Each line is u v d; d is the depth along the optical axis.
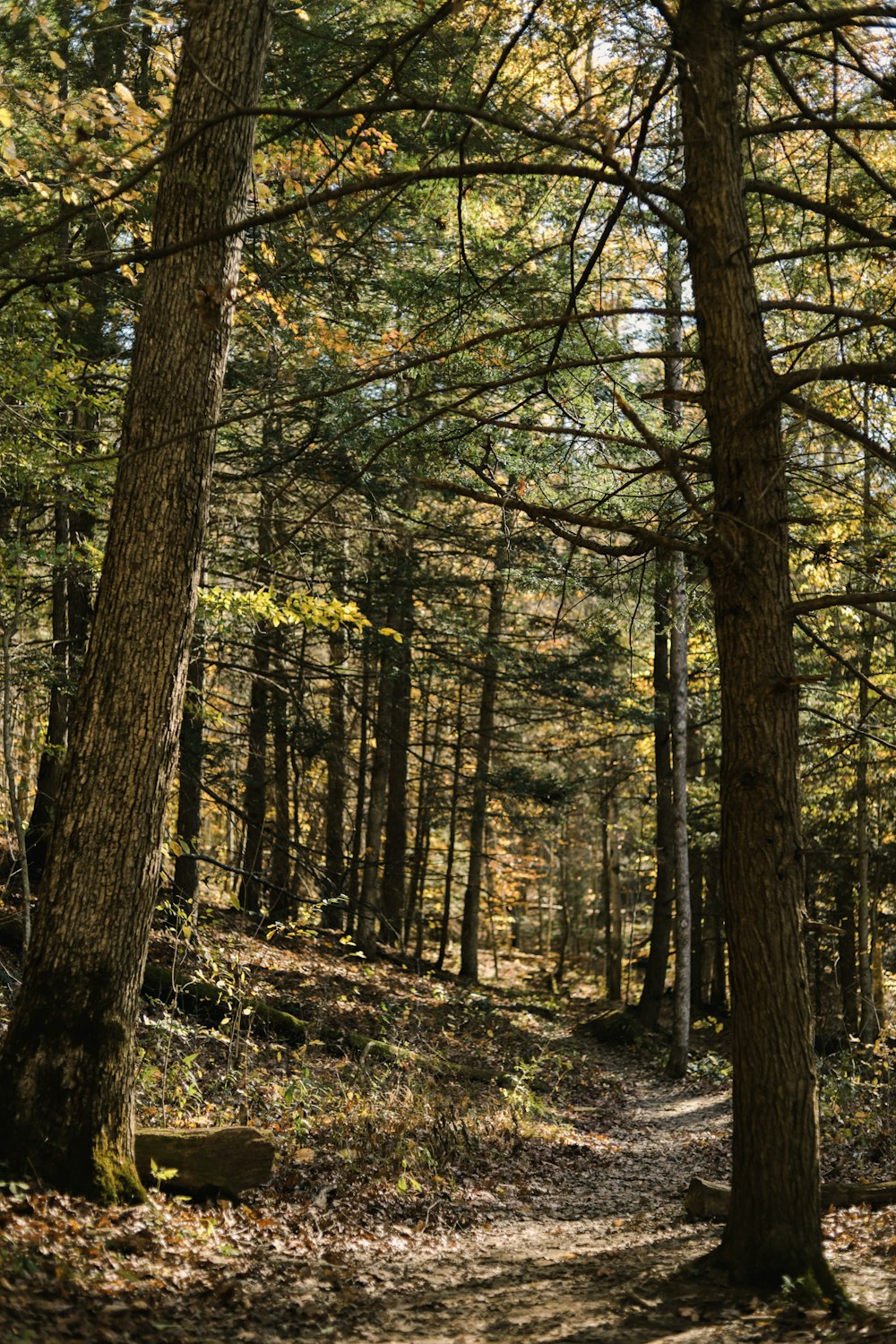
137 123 6.76
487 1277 5.80
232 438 13.70
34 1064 5.63
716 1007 25.91
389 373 5.06
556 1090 14.16
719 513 5.21
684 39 5.52
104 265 4.62
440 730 26.00
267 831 15.32
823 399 7.00
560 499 10.28
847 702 15.69
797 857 5.20
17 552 9.63
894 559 6.93
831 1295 4.85
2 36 8.40
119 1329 4.14
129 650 5.94
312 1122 8.70
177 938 10.04
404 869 23.84
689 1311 4.79
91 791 5.87
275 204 8.35
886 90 5.03
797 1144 5.06
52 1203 5.28
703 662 22.25
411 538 17.72
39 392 9.42
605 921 31.98
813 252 5.14
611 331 12.04
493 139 7.86
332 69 10.07
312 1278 5.39
